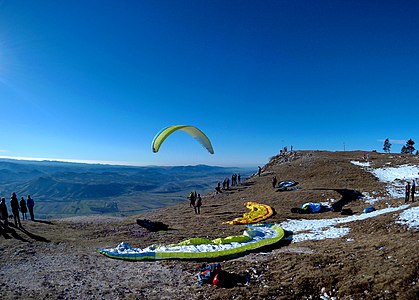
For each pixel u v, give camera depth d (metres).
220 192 47.41
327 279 12.26
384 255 13.30
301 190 37.59
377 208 27.11
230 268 14.77
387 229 18.02
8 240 19.67
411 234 15.73
